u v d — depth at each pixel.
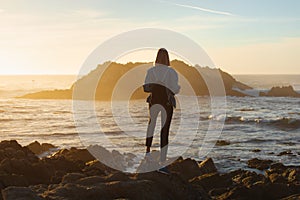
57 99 82.38
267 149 26.84
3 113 53.25
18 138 30.91
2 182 8.05
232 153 24.31
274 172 15.41
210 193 11.06
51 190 7.02
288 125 40.94
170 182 7.71
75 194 6.94
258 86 121.19
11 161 9.22
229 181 12.10
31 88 120.12
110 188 7.16
